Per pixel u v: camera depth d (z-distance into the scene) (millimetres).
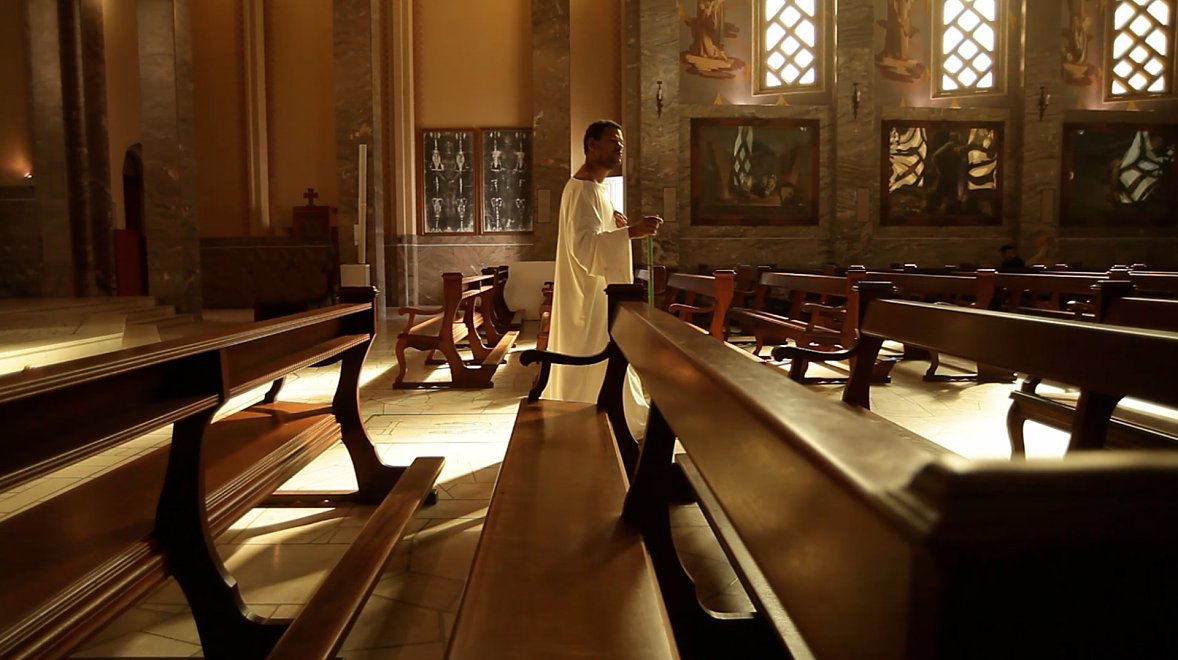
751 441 987
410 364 8781
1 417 1433
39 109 12352
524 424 3336
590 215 4699
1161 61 16469
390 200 16391
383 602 2713
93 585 1736
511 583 1732
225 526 2350
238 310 16688
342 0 15047
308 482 4160
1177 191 16453
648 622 1555
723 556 3109
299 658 1794
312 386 7379
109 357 1638
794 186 15797
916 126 16062
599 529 2084
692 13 15789
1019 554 474
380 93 15781
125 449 5031
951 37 16297
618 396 3578
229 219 17641
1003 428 5445
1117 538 477
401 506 3041
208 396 2090
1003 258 15180
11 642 1446
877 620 568
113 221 13266
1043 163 15961
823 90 15953
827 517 684
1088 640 491
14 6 12297
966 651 487
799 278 8070
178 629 2549
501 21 16609
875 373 7227
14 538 1946
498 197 16672
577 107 16531
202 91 17438
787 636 1471
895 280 8445
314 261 17031
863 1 15453
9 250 12586
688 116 15578
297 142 17641
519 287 15031
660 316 2592
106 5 13312
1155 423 3188
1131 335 1999
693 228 15695
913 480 542
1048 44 15844
